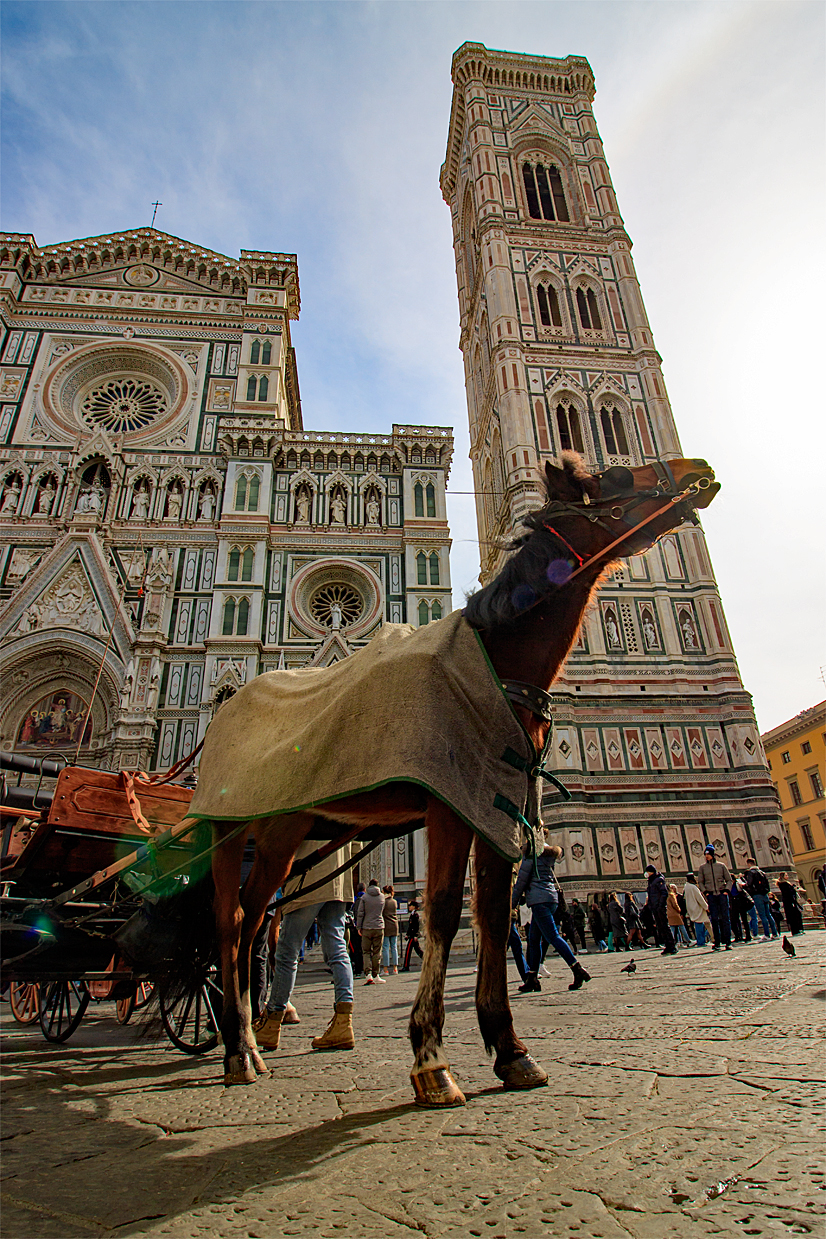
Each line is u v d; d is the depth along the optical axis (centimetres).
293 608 3462
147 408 4088
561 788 485
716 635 3481
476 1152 285
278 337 4291
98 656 3222
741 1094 339
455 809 385
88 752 3086
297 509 3766
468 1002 1035
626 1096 353
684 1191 230
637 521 493
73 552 3428
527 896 1157
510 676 451
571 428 4028
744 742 3234
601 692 3322
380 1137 316
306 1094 425
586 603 490
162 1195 266
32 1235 233
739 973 1032
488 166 4825
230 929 530
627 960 1742
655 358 4209
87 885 619
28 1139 352
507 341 4175
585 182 4922
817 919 3178
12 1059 638
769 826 3069
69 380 4034
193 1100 428
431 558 3653
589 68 5362
